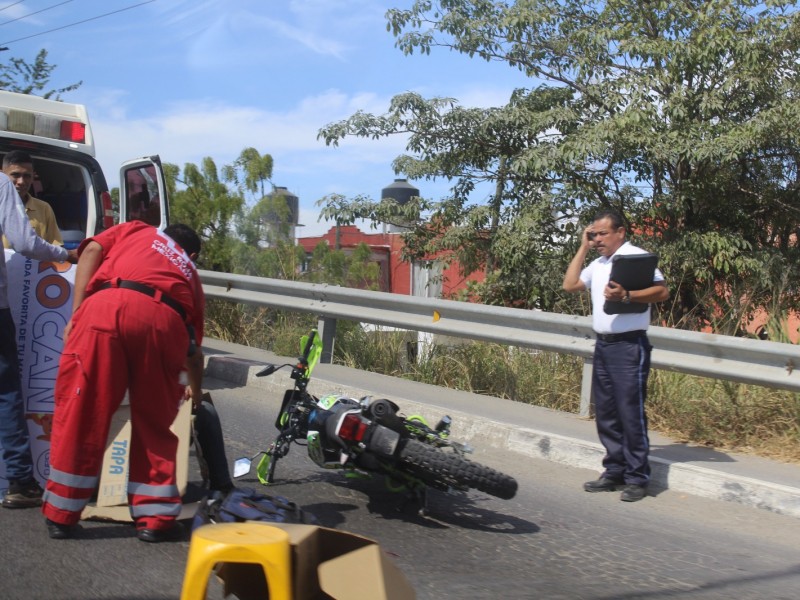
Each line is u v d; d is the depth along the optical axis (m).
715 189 12.84
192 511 5.17
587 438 7.01
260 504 4.14
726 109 12.95
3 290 4.96
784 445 6.90
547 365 9.11
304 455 6.84
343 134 13.98
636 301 5.90
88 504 5.11
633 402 6.01
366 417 5.23
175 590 4.09
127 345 4.59
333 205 14.38
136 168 8.34
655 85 12.73
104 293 4.62
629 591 4.35
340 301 10.05
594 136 12.15
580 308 11.05
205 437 5.26
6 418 5.04
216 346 11.23
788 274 11.20
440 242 14.04
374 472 5.40
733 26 12.62
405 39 13.88
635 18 13.23
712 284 11.98
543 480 6.48
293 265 13.06
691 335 7.19
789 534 5.39
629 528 5.43
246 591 3.06
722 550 5.07
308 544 2.72
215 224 13.37
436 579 4.43
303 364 5.68
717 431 7.23
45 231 6.74
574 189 13.09
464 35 13.74
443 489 5.32
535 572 4.59
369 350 10.39
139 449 4.72
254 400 8.77
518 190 13.88
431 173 14.20
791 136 11.97
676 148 11.92
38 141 7.54
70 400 4.59
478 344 9.73
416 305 9.27
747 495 5.92
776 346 6.71
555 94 14.14
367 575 2.71
